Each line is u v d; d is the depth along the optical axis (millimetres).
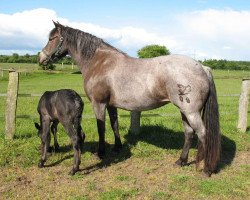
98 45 6051
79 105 5301
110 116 6441
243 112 8211
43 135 5695
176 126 8648
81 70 6289
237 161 6383
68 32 6273
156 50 67688
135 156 6441
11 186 5086
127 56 5801
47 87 21938
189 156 6559
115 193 4750
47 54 6484
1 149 6352
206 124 5285
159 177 5469
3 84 24422
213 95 5266
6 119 7023
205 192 4871
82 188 5008
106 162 6168
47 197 4719
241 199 4703
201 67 5215
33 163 5953
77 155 5418
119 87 5586
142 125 8406
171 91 5152
